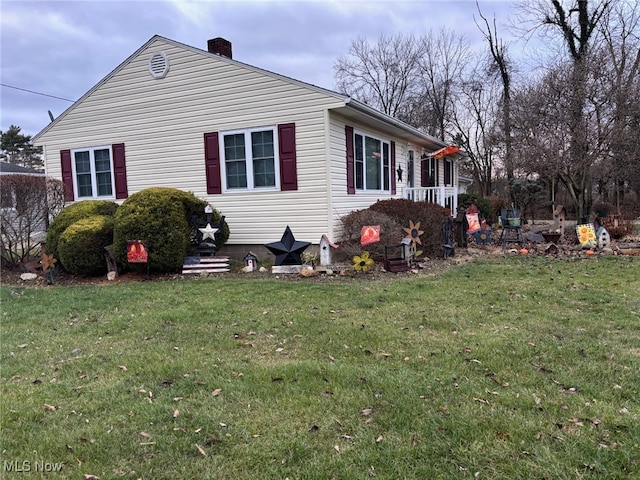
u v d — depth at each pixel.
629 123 12.04
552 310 5.01
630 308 4.97
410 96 31.62
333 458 2.35
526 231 14.32
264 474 2.24
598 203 17.23
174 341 4.33
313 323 4.73
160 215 8.10
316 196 9.09
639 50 14.48
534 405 2.82
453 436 2.51
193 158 10.09
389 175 12.64
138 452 2.46
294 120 9.10
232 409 2.91
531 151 12.80
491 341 4.00
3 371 3.68
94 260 8.27
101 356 3.97
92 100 11.04
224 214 9.91
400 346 3.98
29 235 9.36
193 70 9.90
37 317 5.41
